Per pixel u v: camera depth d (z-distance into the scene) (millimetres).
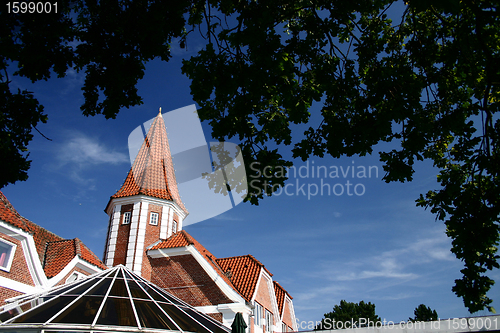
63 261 19188
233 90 6953
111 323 11523
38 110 7242
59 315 11281
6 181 7090
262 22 6348
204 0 7922
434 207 8055
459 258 7711
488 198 7621
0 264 15461
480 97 8133
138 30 7551
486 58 6812
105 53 7711
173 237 25469
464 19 7422
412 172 7902
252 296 22734
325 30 7559
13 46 6594
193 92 7086
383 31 8805
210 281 21891
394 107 7094
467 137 7824
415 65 8594
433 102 8469
